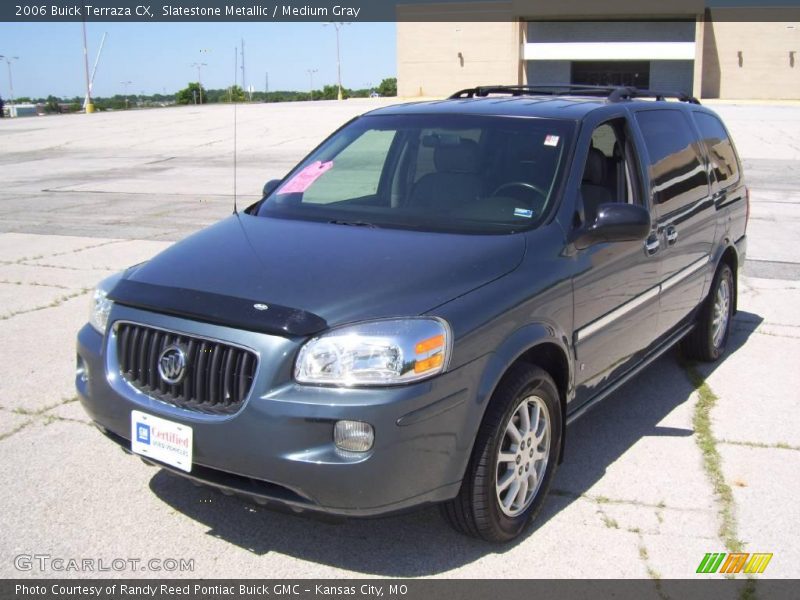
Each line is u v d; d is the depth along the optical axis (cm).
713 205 581
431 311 329
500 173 432
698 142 583
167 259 386
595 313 420
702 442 473
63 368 576
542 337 368
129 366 352
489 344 340
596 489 418
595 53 5159
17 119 4269
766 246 1019
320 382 311
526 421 367
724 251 605
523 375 358
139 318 347
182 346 332
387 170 462
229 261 371
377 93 7644
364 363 312
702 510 398
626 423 502
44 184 1744
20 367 577
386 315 324
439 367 320
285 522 384
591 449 465
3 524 376
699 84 5012
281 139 2703
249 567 348
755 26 5012
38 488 409
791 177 1705
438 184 437
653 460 451
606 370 447
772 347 648
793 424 500
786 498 409
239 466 318
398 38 5553
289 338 316
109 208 1370
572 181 422
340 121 3244
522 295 362
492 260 369
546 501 406
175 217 1266
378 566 350
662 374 591
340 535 374
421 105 515
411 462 314
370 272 351
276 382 313
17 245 1023
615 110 484
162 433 334
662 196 504
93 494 405
